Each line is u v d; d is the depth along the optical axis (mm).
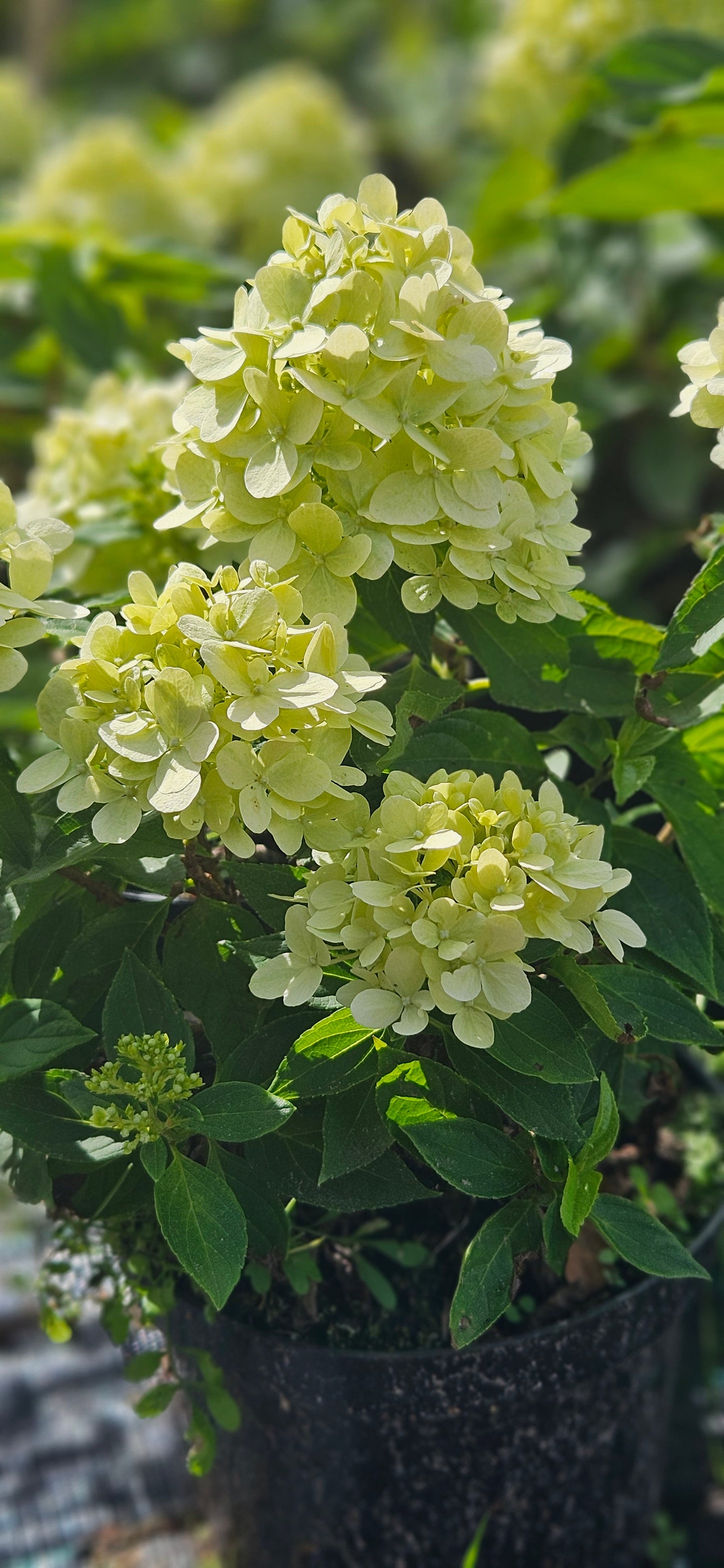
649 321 1885
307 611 701
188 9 3955
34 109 2520
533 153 1806
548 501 734
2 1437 1045
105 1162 742
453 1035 702
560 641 768
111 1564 976
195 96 3883
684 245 1846
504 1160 701
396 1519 822
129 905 743
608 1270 815
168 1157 742
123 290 1548
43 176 1827
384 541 703
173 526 737
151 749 651
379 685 666
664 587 1765
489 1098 715
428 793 682
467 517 693
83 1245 835
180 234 1774
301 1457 812
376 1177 720
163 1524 1000
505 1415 790
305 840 697
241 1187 729
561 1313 802
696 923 769
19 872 702
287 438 692
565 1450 826
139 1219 801
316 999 709
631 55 1477
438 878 682
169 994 705
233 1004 737
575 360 1729
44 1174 735
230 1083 684
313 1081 688
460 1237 821
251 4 3945
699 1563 1012
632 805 902
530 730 892
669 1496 1040
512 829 681
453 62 3318
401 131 3324
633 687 786
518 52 1729
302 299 695
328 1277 812
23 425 1601
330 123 1941
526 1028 686
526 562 724
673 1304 817
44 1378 1086
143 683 670
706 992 760
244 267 1497
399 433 701
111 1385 1083
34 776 672
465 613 770
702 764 857
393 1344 783
